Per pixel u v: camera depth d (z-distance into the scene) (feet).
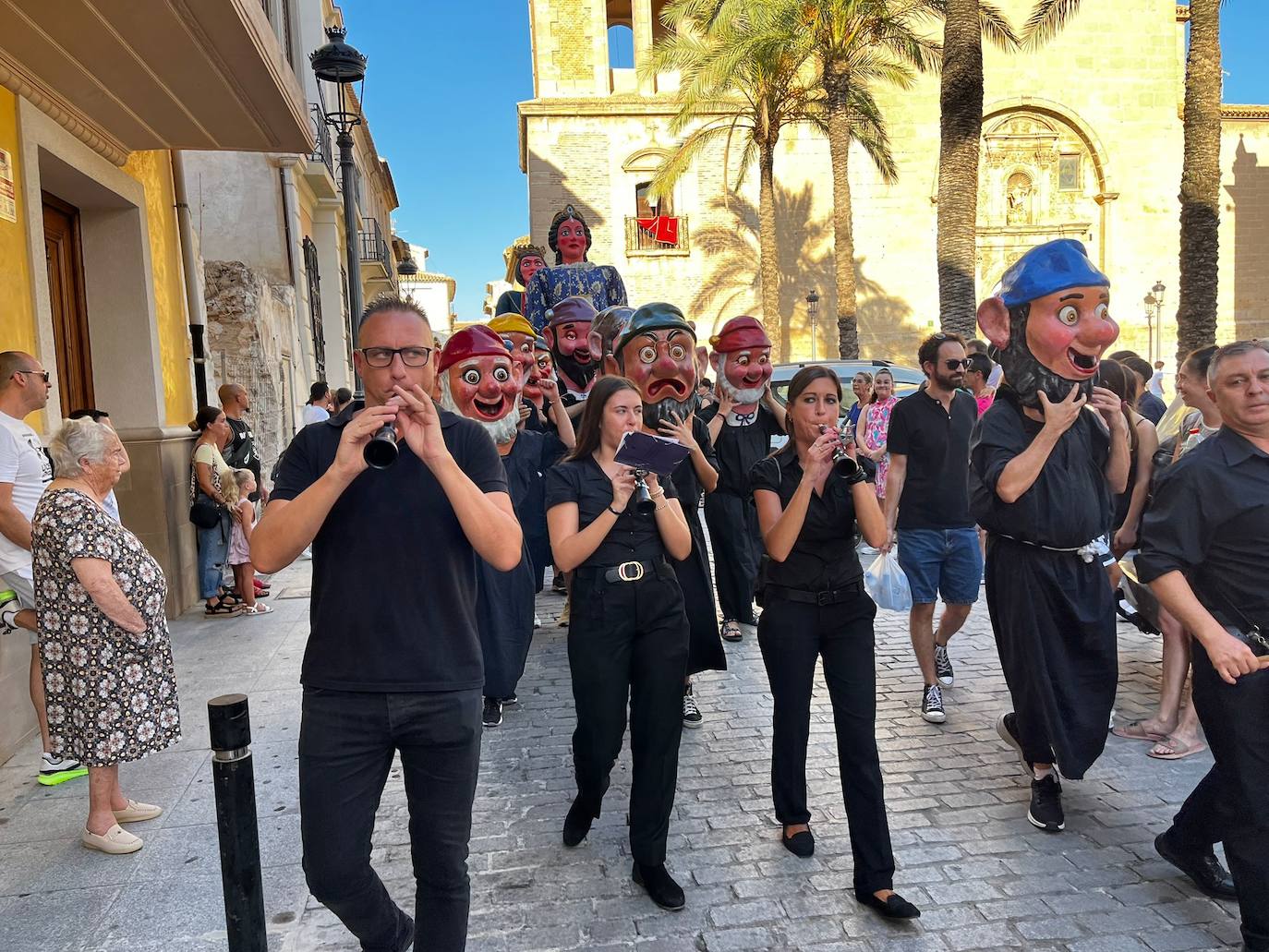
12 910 10.12
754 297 88.22
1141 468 14.44
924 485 15.30
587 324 20.58
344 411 7.96
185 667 19.36
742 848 11.13
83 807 12.74
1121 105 89.76
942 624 16.83
